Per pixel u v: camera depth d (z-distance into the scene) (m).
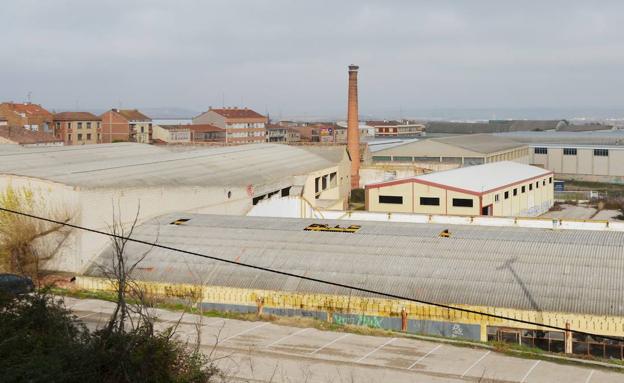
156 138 135.75
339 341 27.86
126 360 18.73
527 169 81.44
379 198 67.00
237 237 39.06
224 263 36.12
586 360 26.11
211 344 26.95
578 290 30.84
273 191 56.88
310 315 32.56
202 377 20.45
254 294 33.38
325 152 78.75
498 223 52.44
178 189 45.69
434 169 89.62
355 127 83.88
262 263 35.81
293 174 61.41
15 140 87.75
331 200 67.75
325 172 70.06
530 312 29.67
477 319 30.38
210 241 38.72
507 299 30.92
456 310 30.58
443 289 32.16
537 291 31.12
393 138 154.75
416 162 97.00
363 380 23.31
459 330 30.62
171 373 19.53
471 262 34.03
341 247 36.72
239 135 148.88
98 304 32.84
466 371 24.36
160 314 31.31
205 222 42.38
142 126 133.12
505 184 69.19
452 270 33.47
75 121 124.69
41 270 38.44
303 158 71.12
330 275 34.16
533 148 113.50
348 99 84.25
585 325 28.88
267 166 60.94
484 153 94.12
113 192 40.38
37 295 22.73
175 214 44.81
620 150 106.56
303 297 32.69
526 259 33.84
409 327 31.20
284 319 31.03
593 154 108.94
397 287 32.72
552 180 83.00
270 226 41.03
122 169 46.47
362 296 32.31
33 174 40.56
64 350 18.72
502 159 100.56
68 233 38.38
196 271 35.69
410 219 54.56
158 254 37.59
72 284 36.53
